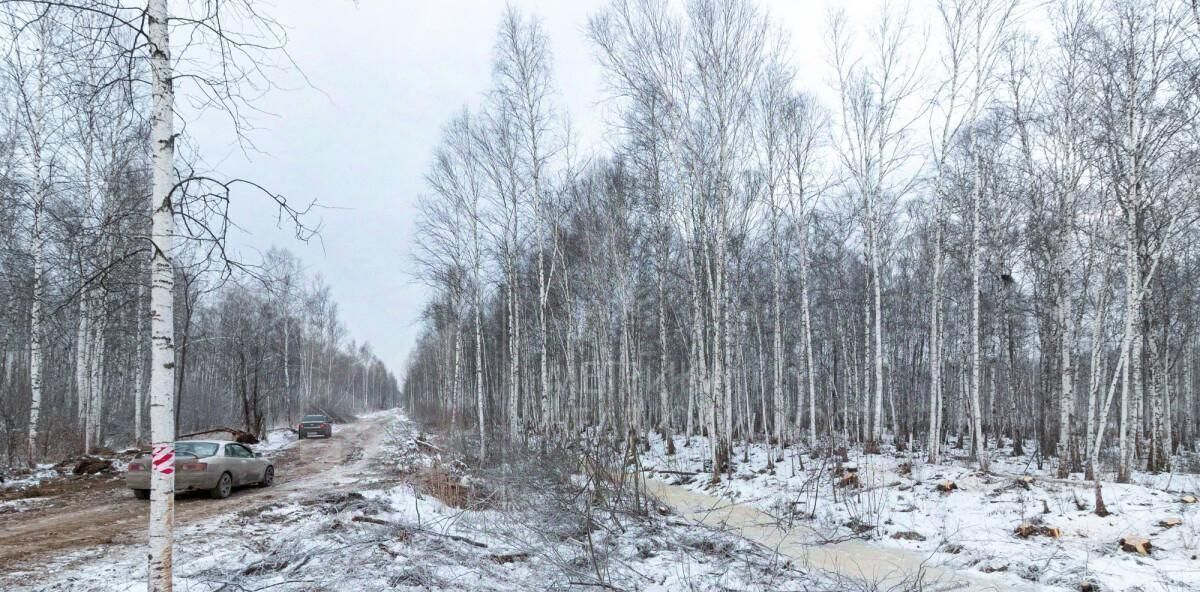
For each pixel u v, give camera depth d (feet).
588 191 76.59
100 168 50.01
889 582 28.35
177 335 86.99
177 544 30.22
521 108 73.10
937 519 38.32
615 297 81.35
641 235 80.89
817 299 87.35
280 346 146.51
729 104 60.03
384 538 28.89
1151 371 58.65
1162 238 48.85
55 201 50.62
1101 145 46.80
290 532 31.35
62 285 38.83
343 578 23.25
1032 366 99.50
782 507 45.68
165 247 17.66
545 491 36.99
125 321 69.21
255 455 53.67
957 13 53.88
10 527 35.01
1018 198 59.77
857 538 37.11
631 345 73.36
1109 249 50.06
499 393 117.39
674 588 26.53
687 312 92.07
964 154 62.69
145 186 31.27
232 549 28.78
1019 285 74.64
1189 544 29.40
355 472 64.90
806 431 104.63
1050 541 32.42
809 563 31.65
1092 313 69.77
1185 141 43.16
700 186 60.90
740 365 86.99
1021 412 98.63
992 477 45.70
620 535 34.86
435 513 37.86
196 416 108.17
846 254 87.86
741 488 53.26
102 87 19.06
